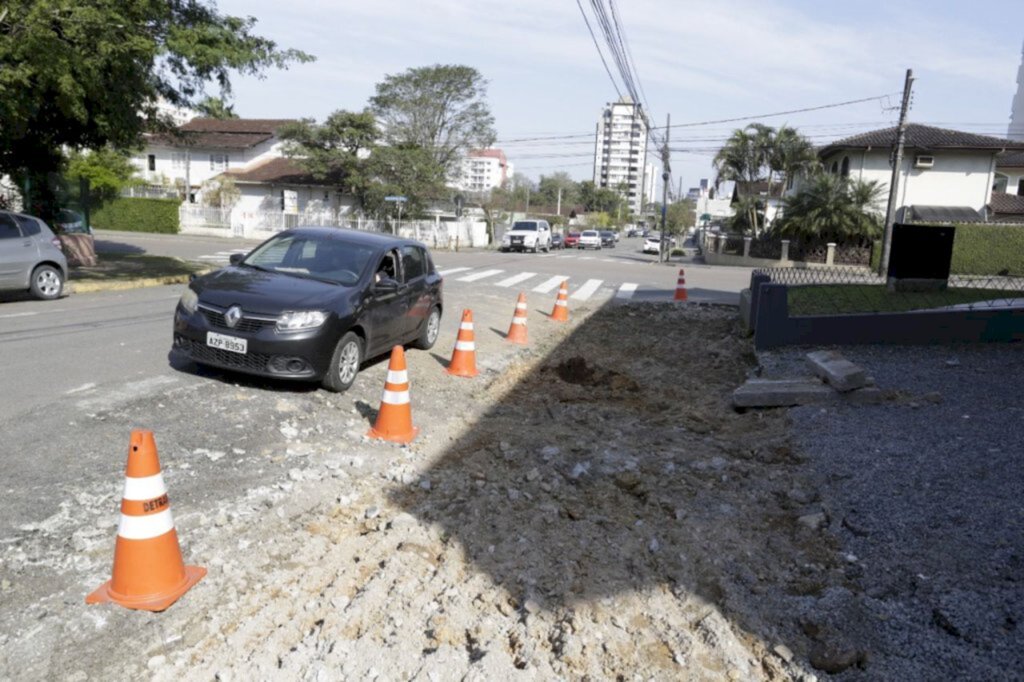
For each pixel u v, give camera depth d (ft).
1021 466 18.31
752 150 143.54
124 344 28.35
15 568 12.34
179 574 12.21
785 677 11.07
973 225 102.32
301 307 23.06
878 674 11.00
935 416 22.90
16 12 37.47
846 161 131.75
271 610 11.96
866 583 13.65
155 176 182.60
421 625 11.87
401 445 20.92
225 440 19.21
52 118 52.65
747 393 25.55
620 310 54.03
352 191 157.38
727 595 13.15
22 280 39.09
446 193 158.40
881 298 36.91
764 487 18.67
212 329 22.76
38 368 23.73
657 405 27.35
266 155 184.85
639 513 16.98
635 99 64.75
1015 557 13.89
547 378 31.24
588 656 11.28
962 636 11.79
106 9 41.04
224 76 57.52
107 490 15.55
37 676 9.99
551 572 13.79
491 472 19.27
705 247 141.18
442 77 163.02
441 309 34.78
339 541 14.71
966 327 32.73
